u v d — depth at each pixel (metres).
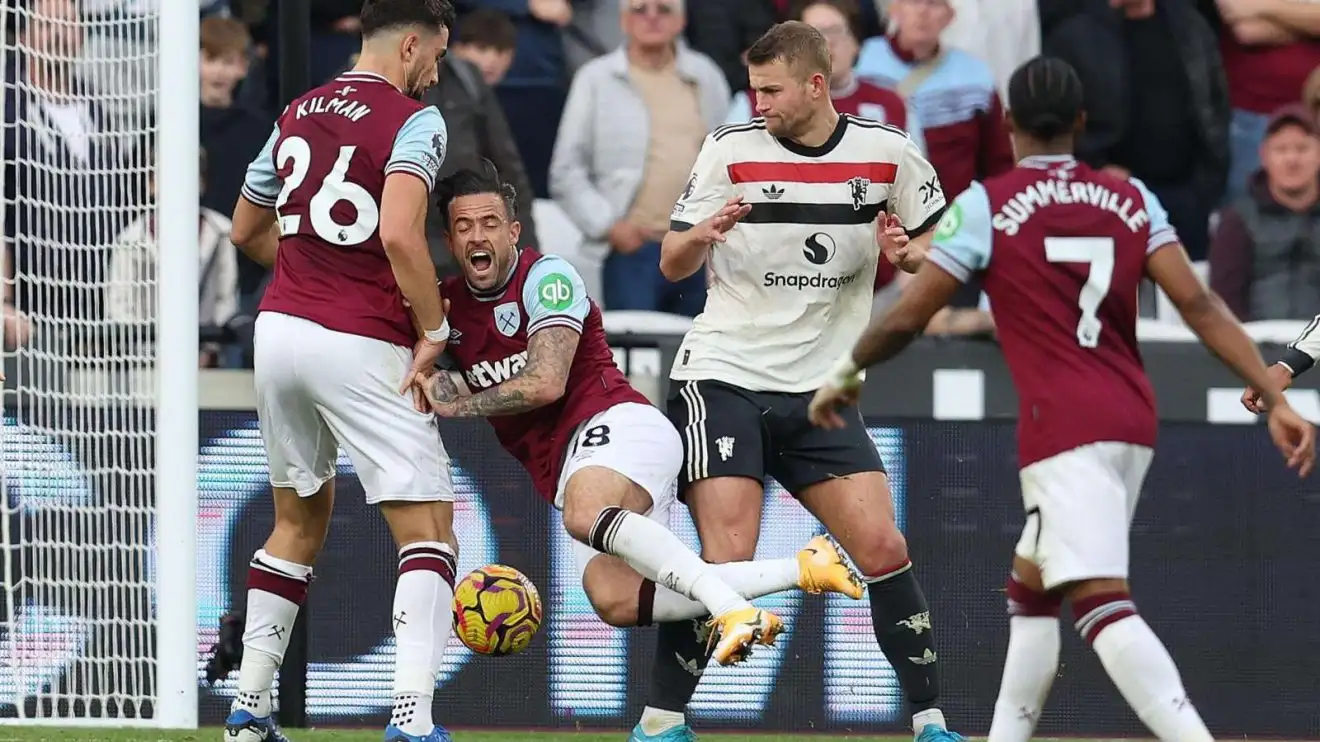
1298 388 25.64
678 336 25.55
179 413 21.00
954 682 22.30
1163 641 22.44
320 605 22.27
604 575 16.66
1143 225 13.69
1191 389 26.44
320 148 15.61
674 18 29.72
